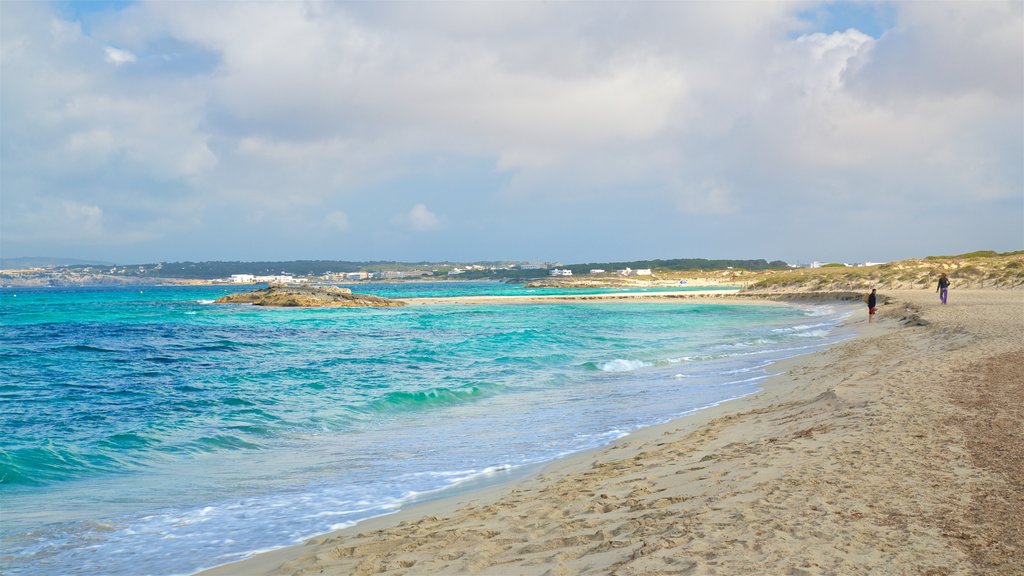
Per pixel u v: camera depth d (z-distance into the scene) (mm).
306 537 6918
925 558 4727
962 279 81438
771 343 28906
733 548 5031
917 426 9203
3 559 6430
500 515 6773
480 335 38875
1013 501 5949
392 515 7516
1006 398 10945
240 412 14625
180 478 9531
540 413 14086
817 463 7586
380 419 13891
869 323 36812
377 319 57719
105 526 7406
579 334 34781
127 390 17906
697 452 9148
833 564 4656
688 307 74000
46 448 10977
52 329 45031
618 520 6164
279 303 85375
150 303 97000
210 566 6133
